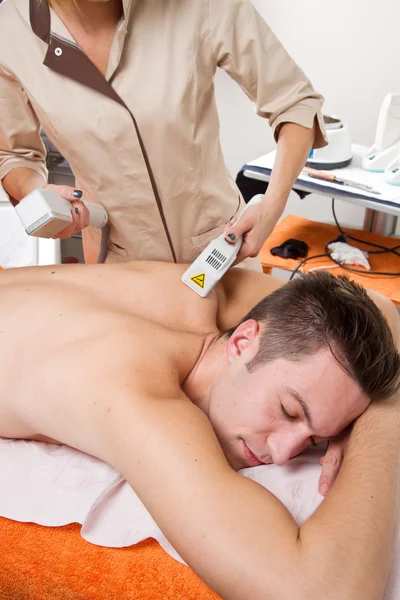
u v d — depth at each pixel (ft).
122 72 4.29
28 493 3.53
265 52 4.40
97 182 4.72
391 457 3.23
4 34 4.37
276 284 4.75
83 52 4.21
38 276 4.26
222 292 4.60
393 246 7.52
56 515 3.41
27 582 3.18
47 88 4.39
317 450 3.80
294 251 7.24
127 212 4.83
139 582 3.13
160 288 4.24
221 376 3.66
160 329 3.77
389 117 7.25
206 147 4.72
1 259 6.47
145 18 4.22
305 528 2.88
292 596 2.65
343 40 8.57
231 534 2.75
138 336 3.58
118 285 4.21
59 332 3.61
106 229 4.94
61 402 3.32
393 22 8.26
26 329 3.68
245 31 4.31
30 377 3.48
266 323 3.56
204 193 4.83
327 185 6.93
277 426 3.36
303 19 8.62
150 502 2.94
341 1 8.33
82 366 3.34
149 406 3.11
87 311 3.75
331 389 3.22
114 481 3.51
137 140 4.43
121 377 3.25
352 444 3.34
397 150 7.32
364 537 2.82
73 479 3.59
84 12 4.07
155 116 4.36
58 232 4.17
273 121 4.64
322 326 3.28
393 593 3.10
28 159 5.08
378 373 3.27
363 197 6.77
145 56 4.27
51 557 3.26
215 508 2.81
